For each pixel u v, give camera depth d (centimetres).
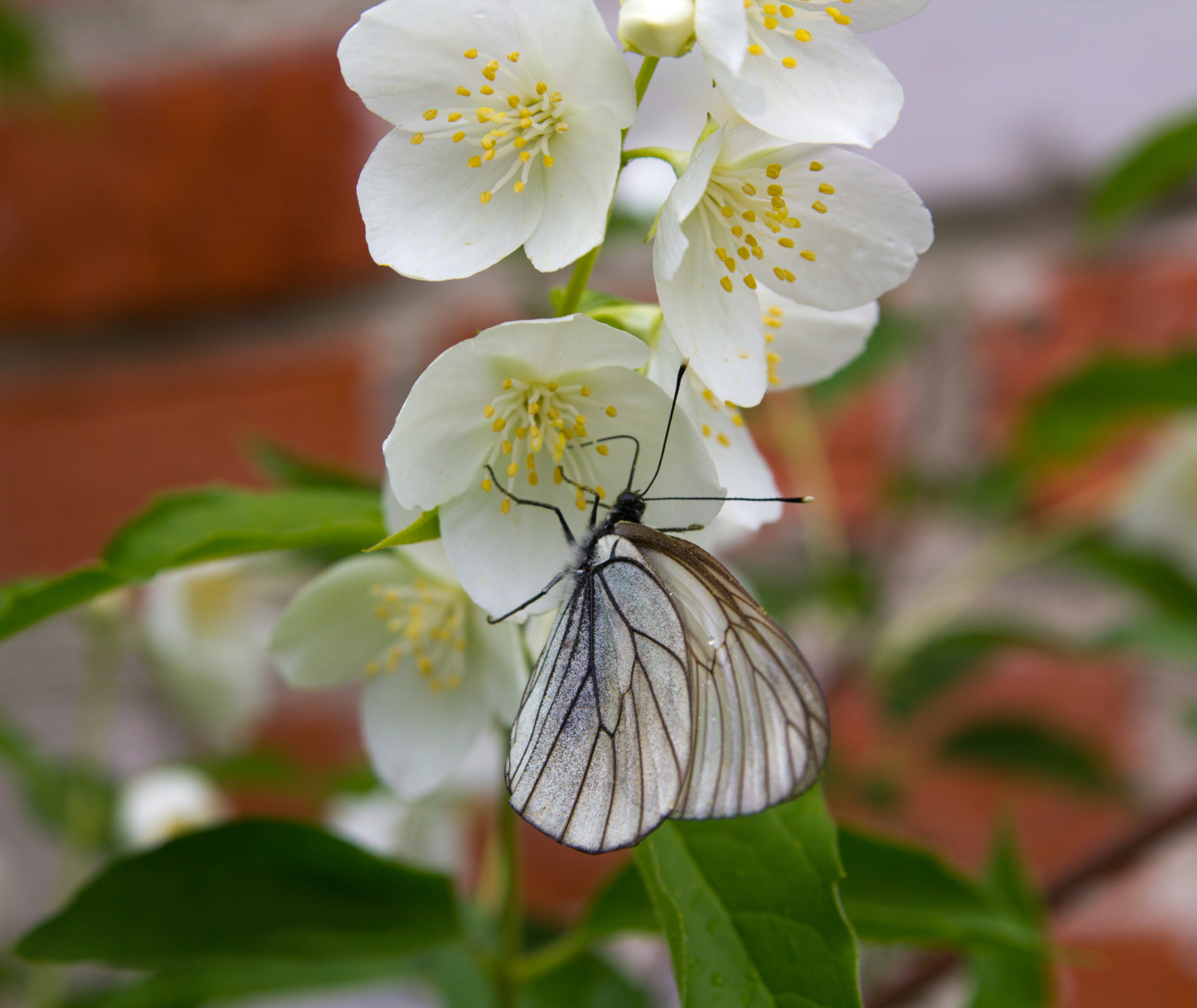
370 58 26
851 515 43
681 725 26
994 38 42
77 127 45
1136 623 35
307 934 28
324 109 44
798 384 29
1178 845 42
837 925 25
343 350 44
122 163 45
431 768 29
